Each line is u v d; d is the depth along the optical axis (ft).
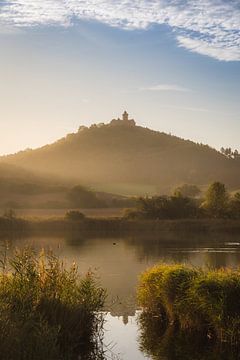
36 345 45.44
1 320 45.98
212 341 56.85
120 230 281.33
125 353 54.80
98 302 61.52
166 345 56.80
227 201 312.71
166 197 322.75
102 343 58.08
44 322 51.29
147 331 62.18
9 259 70.08
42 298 55.62
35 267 62.75
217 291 56.75
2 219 275.80
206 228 279.49
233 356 53.42
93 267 123.75
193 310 59.21
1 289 55.47
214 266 125.80
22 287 55.36
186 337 59.31
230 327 55.11
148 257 152.46
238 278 58.29
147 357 53.26
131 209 314.35
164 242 214.48
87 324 58.29
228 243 208.85
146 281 68.49
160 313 67.05
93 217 305.73
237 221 287.48
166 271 65.26
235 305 55.93
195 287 58.13
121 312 72.28
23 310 51.19
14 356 43.60
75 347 54.80
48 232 271.28
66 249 177.78
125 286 94.22
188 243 208.95
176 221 286.25
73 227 279.90
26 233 264.31
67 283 60.39
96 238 238.27
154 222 285.64
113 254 160.66
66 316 55.36
